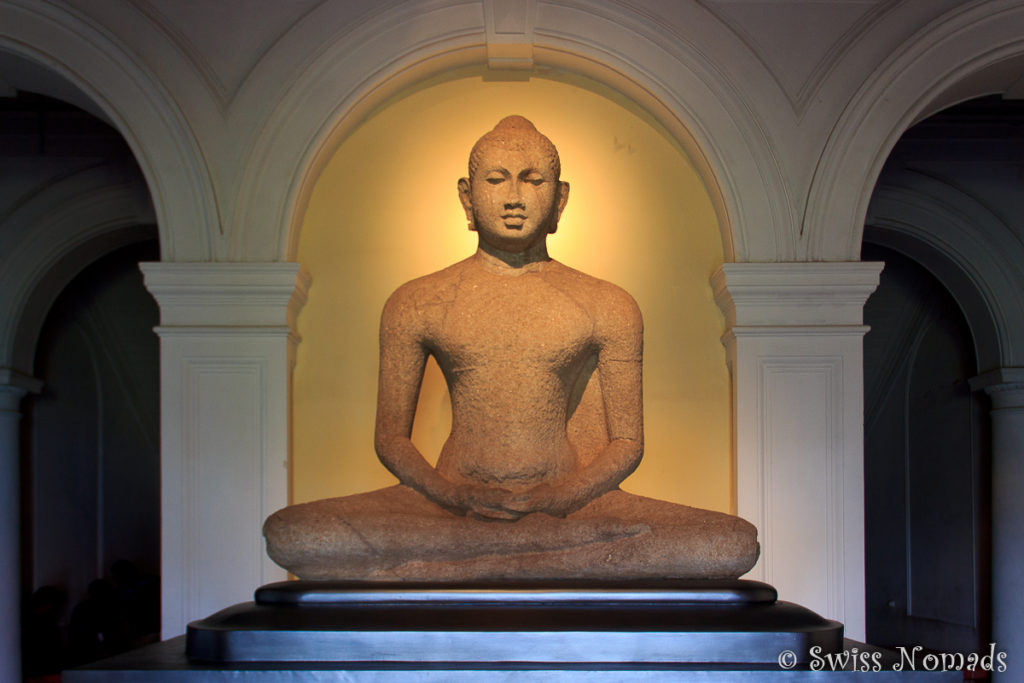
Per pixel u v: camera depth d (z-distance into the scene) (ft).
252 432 14.16
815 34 14.97
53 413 25.53
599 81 15.61
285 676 8.89
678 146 15.56
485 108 15.65
